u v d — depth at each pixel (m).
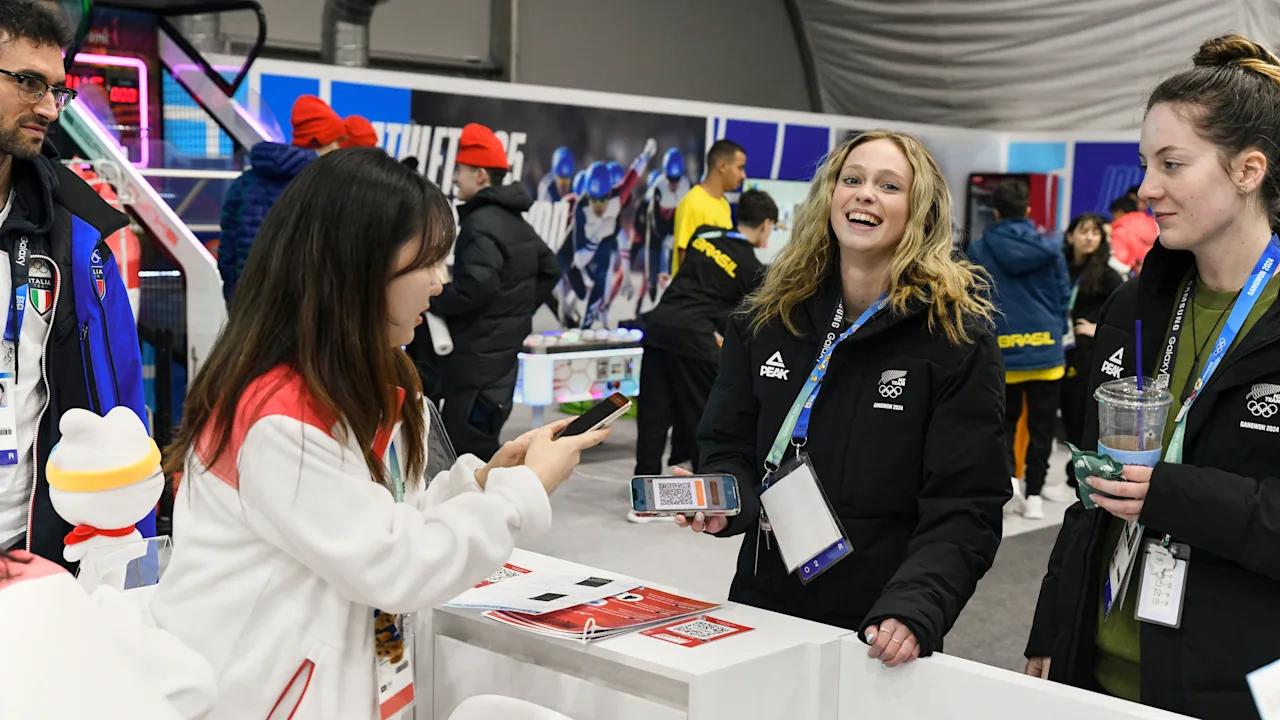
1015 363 5.37
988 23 10.12
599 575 1.85
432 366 5.12
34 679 0.79
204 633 1.23
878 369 1.80
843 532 1.70
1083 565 1.68
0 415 2.01
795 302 1.89
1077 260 6.53
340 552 1.18
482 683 1.64
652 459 5.43
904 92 11.10
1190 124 1.50
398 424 1.39
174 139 5.94
